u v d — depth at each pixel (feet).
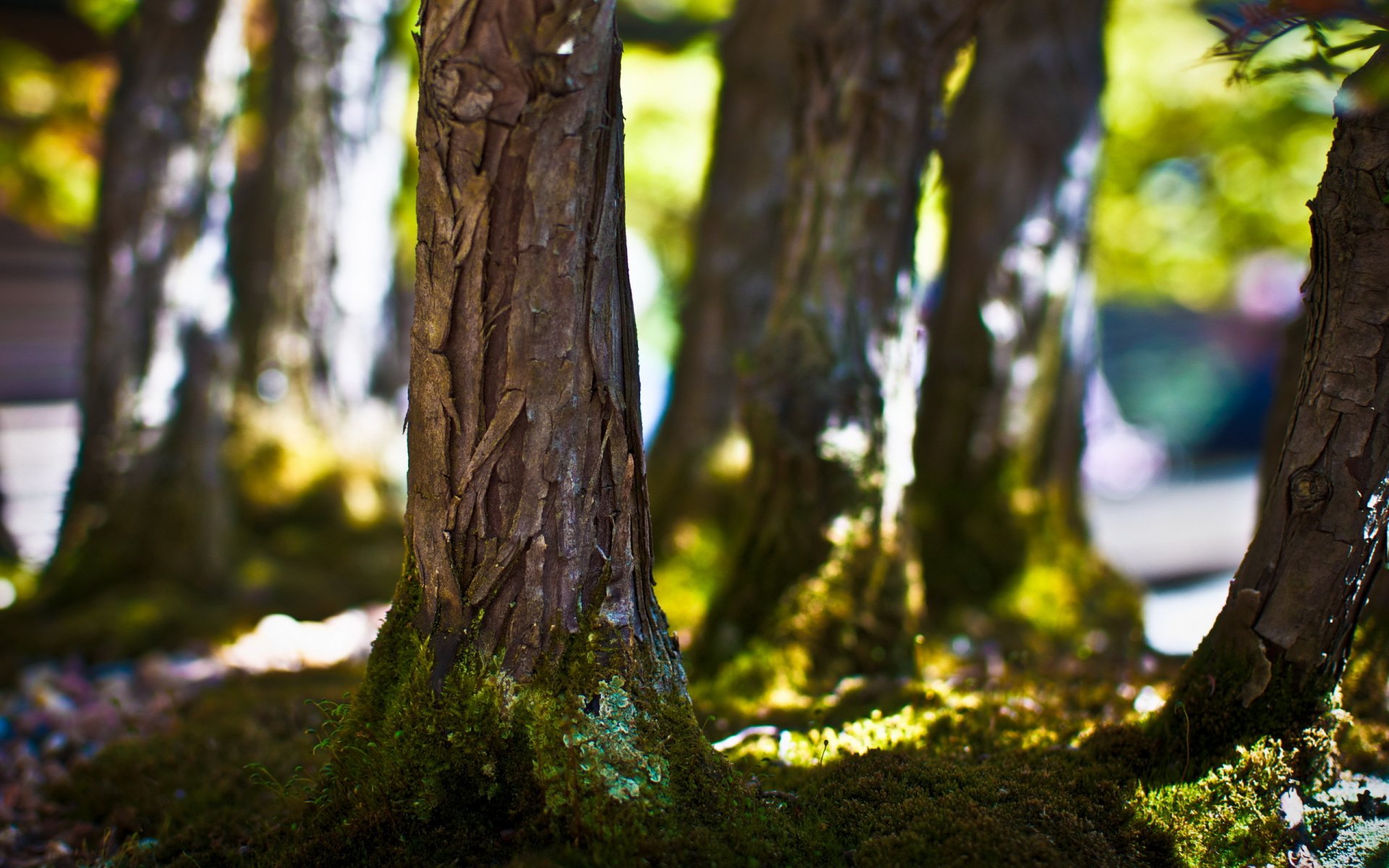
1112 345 67.82
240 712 13.06
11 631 17.08
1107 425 52.85
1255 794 7.98
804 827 7.80
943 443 17.20
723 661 12.18
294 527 21.79
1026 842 7.39
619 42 7.37
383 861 7.48
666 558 16.99
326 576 20.57
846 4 11.78
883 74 11.73
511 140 7.10
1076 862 7.36
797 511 12.19
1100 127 17.37
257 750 11.41
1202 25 24.72
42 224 25.68
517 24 6.91
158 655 16.67
